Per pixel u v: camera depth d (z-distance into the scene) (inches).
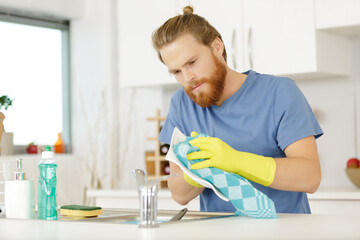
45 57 152.0
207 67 58.3
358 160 107.6
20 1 136.5
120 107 147.5
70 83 154.8
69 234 39.6
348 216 49.7
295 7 108.1
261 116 62.4
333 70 111.0
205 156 49.3
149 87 132.0
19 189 57.0
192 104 67.9
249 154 51.3
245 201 49.1
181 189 59.7
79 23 152.8
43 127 150.7
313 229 39.8
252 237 35.9
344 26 104.0
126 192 115.9
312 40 106.2
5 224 48.4
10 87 144.6
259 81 63.8
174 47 57.0
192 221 47.4
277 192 61.5
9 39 144.5
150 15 126.3
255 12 112.3
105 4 147.9
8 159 102.1
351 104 115.4
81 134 151.9
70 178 124.6
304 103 61.0
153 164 130.6
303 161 54.1
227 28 115.5
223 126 64.2
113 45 147.9
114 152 146.5
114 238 36.8
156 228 42.0
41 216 55.9
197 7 119.3
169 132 70.0
